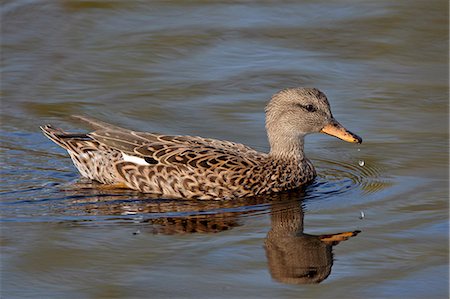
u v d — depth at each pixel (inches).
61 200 592.7
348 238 529.3
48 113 748.6
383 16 928.9
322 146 701.9
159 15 940.0
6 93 781.9
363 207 581.6
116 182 622.5
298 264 495.2
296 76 813.2
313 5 966.4
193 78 810.8
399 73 821.9
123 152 617.9
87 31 900.0
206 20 932.6
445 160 658.8
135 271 485.1
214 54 858.8
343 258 502.6
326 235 535.2
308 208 584.7
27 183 622.8
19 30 895.1
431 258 498.3
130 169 613.0
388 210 573.0
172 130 717.3
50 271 485.7
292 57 852.6
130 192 613.6
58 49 861.8
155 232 539.5
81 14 932.0
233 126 724.7
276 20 935.0
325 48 871.1
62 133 644.1
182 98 773.3
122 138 624.4
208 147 621.3
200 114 744.3
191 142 626.2
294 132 624.7
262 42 884.0
